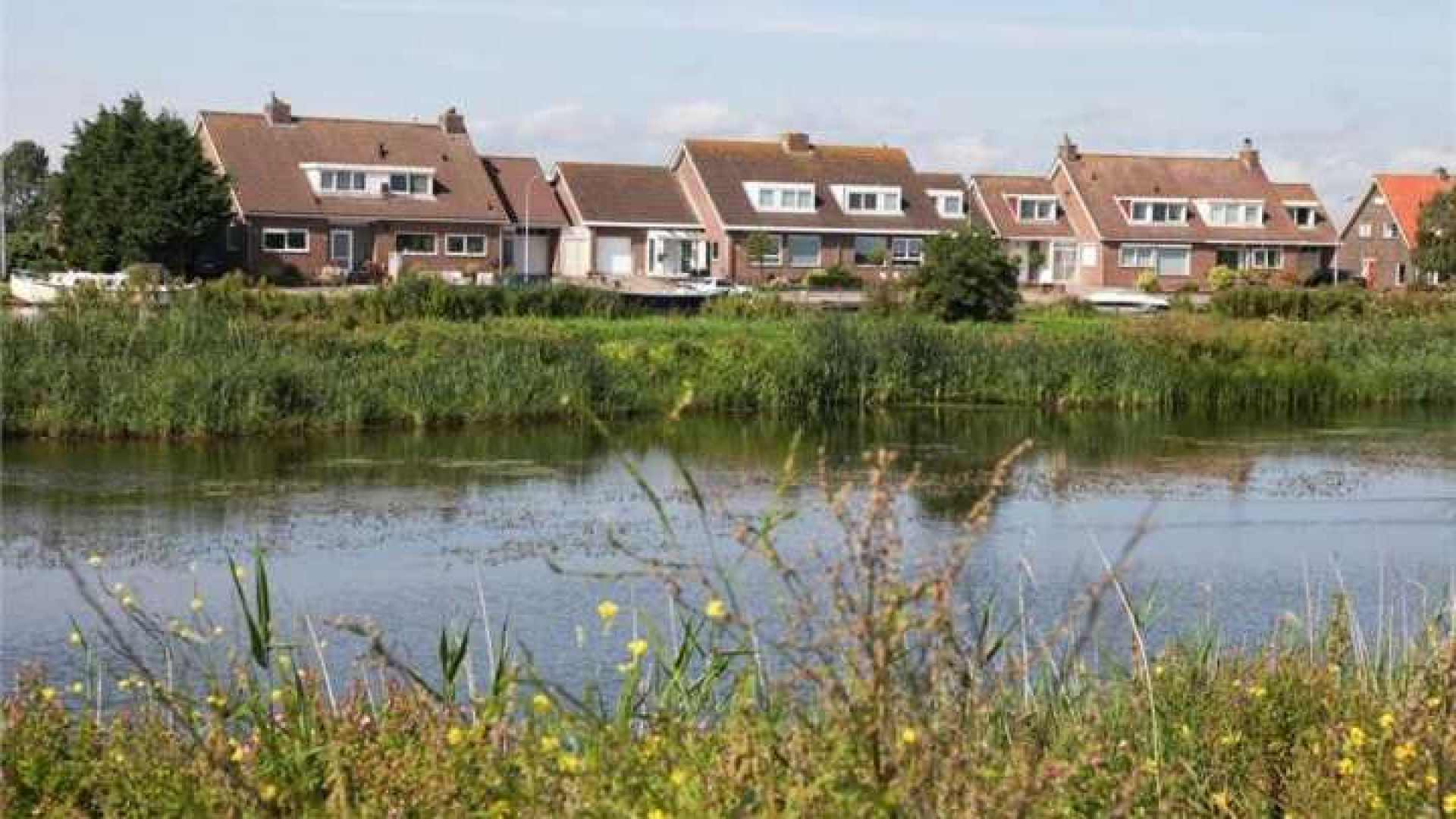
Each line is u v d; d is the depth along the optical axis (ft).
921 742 12.21
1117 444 88.48
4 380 81.51
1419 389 115.24
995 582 47.29
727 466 77.10
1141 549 55.77
